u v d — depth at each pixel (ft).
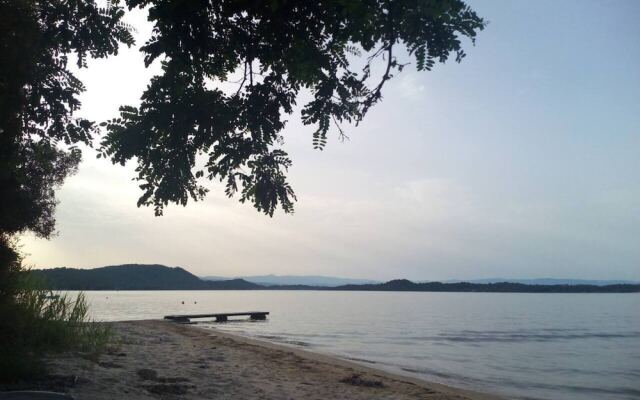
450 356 76.07
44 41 19.89
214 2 15.37
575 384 55.01
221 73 18.06
